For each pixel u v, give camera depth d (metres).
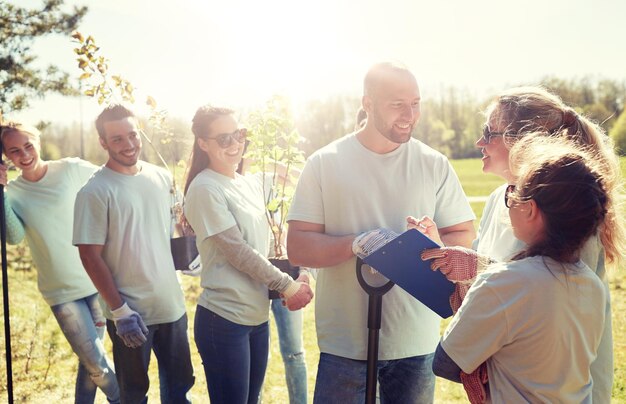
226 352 2.86
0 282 7.84
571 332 1.67
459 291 2.03
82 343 3.55
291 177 3.35
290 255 2.54
